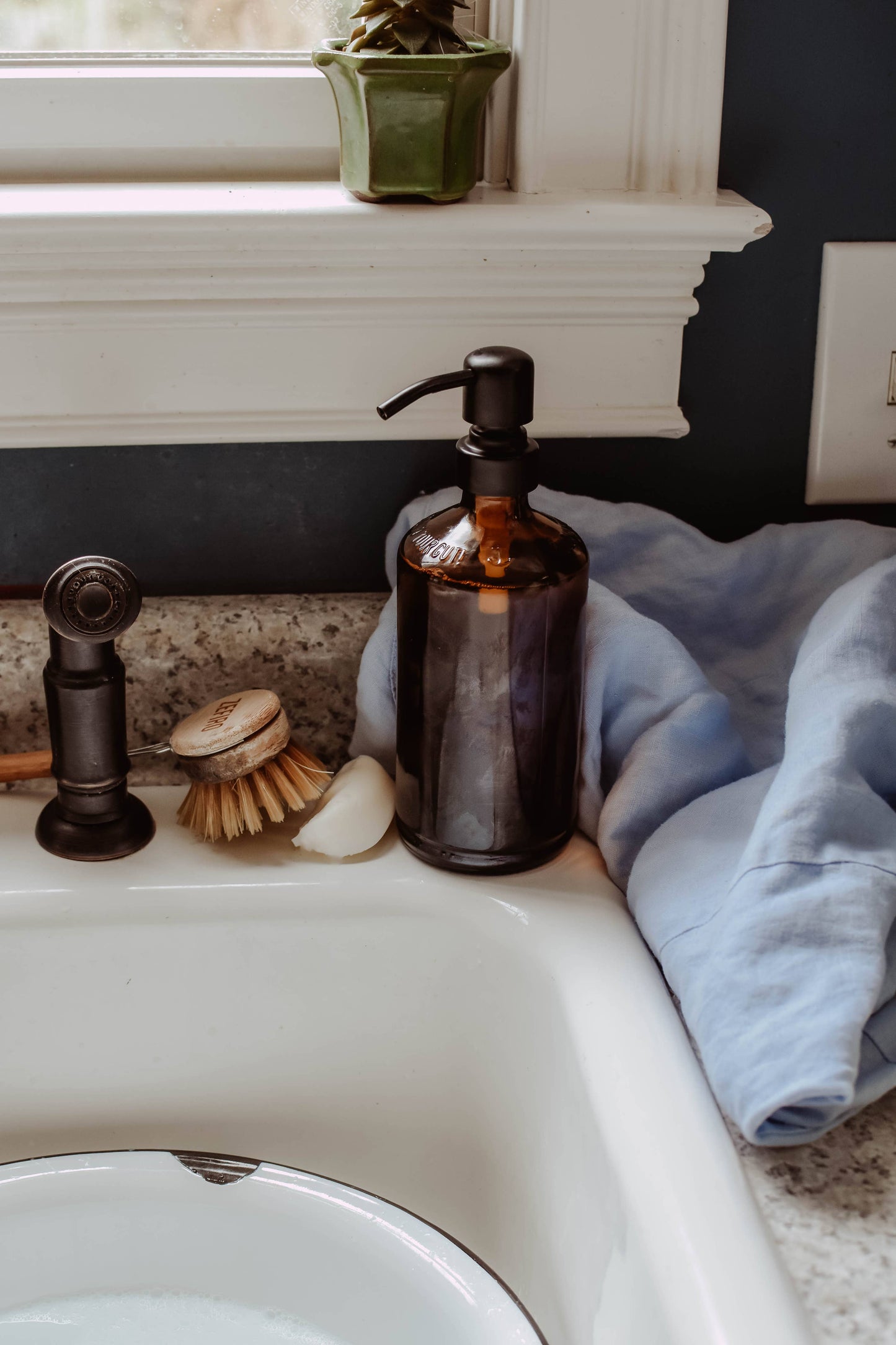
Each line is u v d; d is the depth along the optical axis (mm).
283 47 691
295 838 628
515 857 612
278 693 697
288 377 664
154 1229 601
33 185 653
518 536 575
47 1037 634
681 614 691
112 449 685
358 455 700
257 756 610
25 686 676
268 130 676
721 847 564
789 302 694
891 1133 470
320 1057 644
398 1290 564
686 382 707
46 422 659
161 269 624
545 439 710
